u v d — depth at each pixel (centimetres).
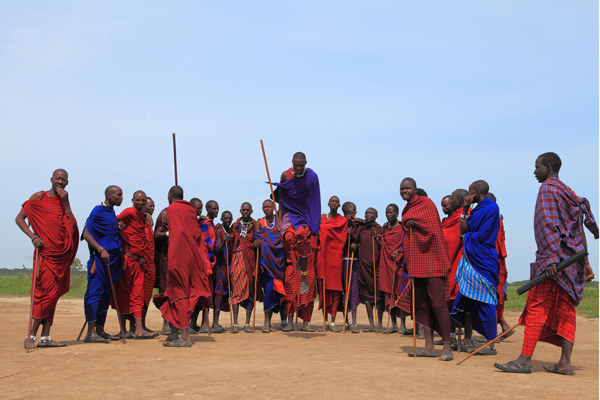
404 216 773
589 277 667
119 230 936
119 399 492
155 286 1095
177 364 675
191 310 856
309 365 670
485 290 790
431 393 523
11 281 2769
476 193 817
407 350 844
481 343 892
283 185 1028
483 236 795
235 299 1106
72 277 2873
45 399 494
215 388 534
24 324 1208
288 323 1130
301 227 1025
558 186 654
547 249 642
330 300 1162
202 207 1099
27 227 838
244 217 1141
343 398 498
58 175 855
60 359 711
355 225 1198
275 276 1097
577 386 572
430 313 775
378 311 1165
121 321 890
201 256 882
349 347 873
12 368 646
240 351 806
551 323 664
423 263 755
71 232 852
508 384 574
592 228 666
